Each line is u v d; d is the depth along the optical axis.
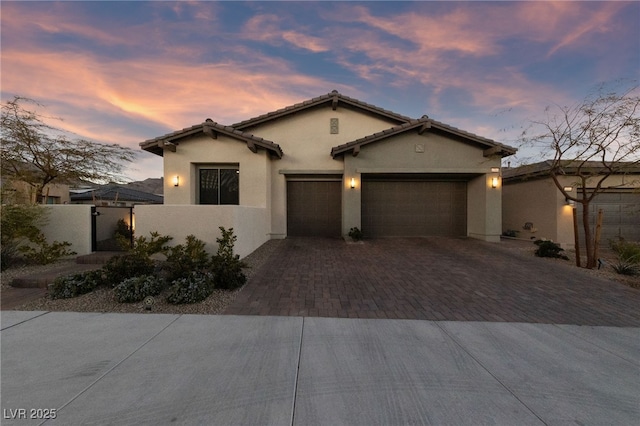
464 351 3.26
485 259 8.41
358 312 4.43
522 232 12.71
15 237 7.05
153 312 4.34
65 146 10.42
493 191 11.59
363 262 7.91
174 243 7.14
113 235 8.35
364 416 2.24
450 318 4.24
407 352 3.22
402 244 10.82
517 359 3.11
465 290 5.59
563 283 6.10
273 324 3.94
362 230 12.70
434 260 8.23
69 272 6.33
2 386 2.55
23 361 2.97
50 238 7.95
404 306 4.71
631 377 2.81
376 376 2.76
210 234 7.15
